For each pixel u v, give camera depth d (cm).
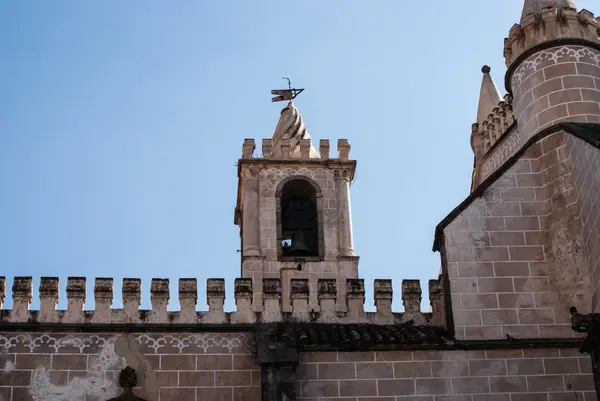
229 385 3434
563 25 3950
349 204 5544
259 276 5212
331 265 5291
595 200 3391
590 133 3506
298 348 3391
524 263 3600
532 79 3922
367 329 3578
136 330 3491
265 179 5553
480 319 3494
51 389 3366
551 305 3528
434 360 3412
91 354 3438
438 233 3678
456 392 3369
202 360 3469
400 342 3412
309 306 3688
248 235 5359
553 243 3616
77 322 3478
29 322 3450
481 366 3412
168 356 3462
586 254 3506
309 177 5584
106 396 3375
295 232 5459
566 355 3434
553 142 3741
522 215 3684
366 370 3388
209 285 3609
